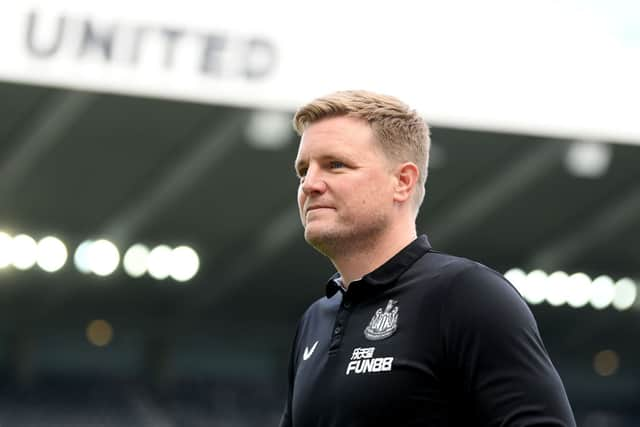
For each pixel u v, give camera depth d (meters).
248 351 51.12
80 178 38.03
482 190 39.44
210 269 46.41
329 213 4.52
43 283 46.78
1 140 35.03
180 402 48.59
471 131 35.03
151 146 35.81
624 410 53.38
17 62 25.80
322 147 4.55
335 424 4.30
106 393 48.34
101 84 26.25
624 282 46.84
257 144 35.59
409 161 4.61
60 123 33.47
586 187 39.41
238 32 27.05
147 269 45.28
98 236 42.22
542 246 44.50
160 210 40.25
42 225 41.69
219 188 39.22
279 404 49.31
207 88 26.81
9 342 48.62
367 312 4.45
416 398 4.18
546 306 50.81
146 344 49.84
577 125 28.84
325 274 46.66
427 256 4.54
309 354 4.67
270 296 48.78
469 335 4.16
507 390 4.05
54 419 45.50
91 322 49.22
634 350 53.81
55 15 26.03
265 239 43.66
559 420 4.01
